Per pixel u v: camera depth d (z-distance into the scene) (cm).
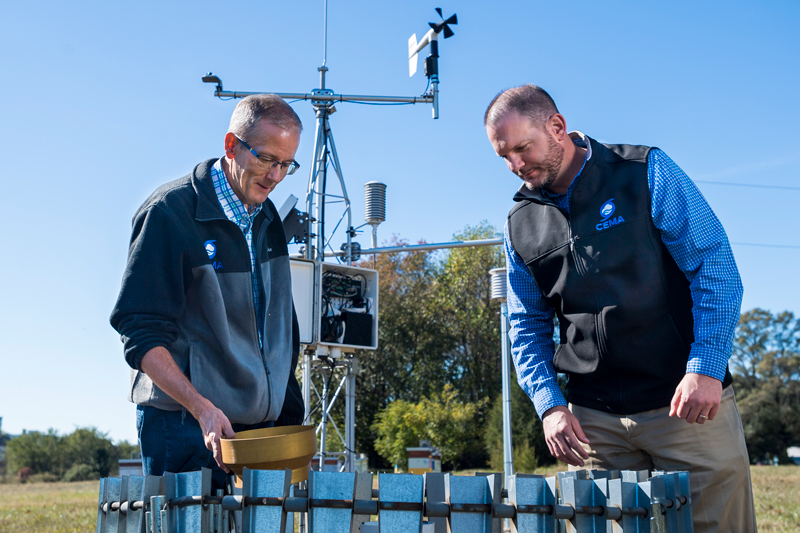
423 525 128
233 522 145
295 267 682
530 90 222
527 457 1942
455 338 2662
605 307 220
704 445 214
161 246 191
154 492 136
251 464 148
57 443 4506
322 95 723
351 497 121
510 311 264
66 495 1370
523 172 223
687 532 148
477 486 125
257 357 209
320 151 738
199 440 193
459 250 2753
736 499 216
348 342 710
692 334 217
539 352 251
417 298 2666
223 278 203
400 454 2094
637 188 218
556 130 221
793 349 4262
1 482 4159
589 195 223
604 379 230
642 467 232
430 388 2544
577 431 220
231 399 199
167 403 193
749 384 4281
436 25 726
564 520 138
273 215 228
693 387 195
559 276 234
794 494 806
